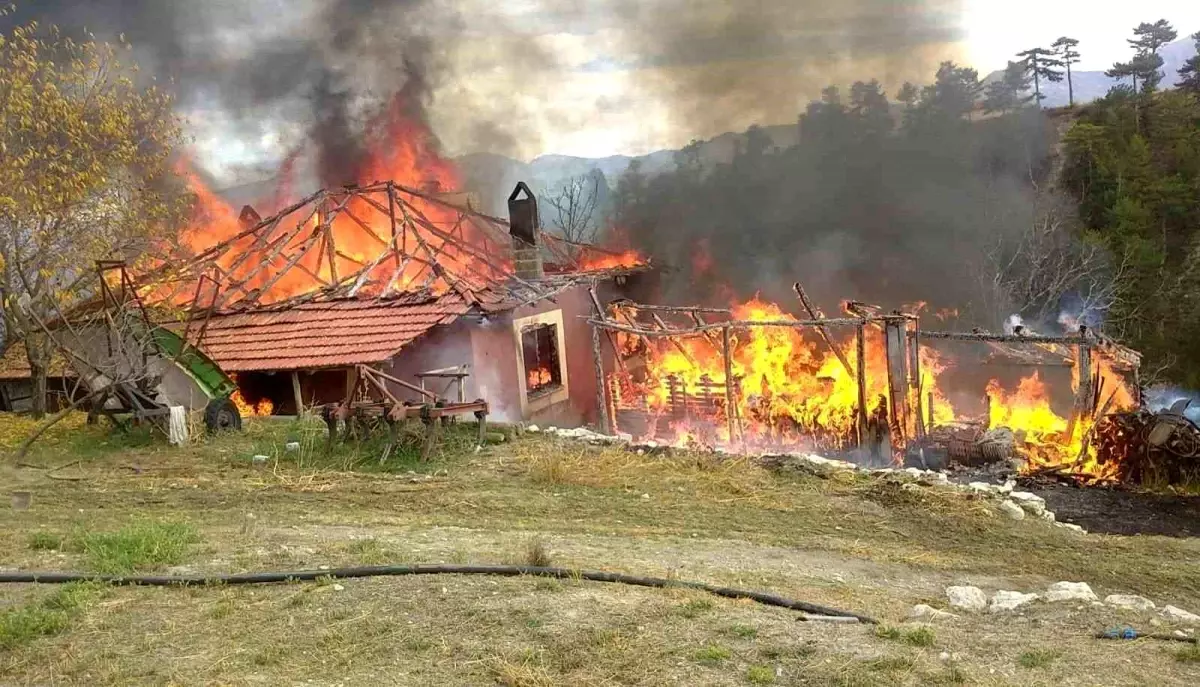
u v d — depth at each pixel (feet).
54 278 62.34
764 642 17.44
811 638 17.76
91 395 49.67
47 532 28.27
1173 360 122.62
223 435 49.06
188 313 63.57
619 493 38.34
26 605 20.34
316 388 59.88
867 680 15.57
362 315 61.62
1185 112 183.32
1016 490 49.39
